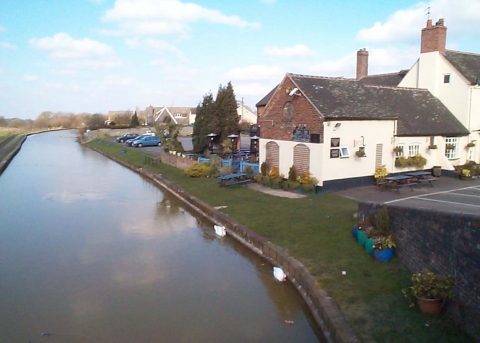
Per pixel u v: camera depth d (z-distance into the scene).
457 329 7.68
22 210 21.69
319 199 18.72
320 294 9.93
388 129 22.05
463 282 7.72
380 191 20.06
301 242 13.57
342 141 20.44
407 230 10.45
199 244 15.90
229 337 9.24
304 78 22.05
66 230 17.95
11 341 9.19
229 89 35.47
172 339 9.18
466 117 25.02
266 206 18.28
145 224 18.86
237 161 29.59
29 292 11.73
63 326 9.81
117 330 9.60
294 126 21.50
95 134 76.62
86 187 28.61
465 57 26.86
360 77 36.34
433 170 23.88
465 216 7.72
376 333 7.98
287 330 9.53
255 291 11.63
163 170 33.06
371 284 10.09
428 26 26.62
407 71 31.88
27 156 50.34
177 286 12.02
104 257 14.52
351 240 13.02
